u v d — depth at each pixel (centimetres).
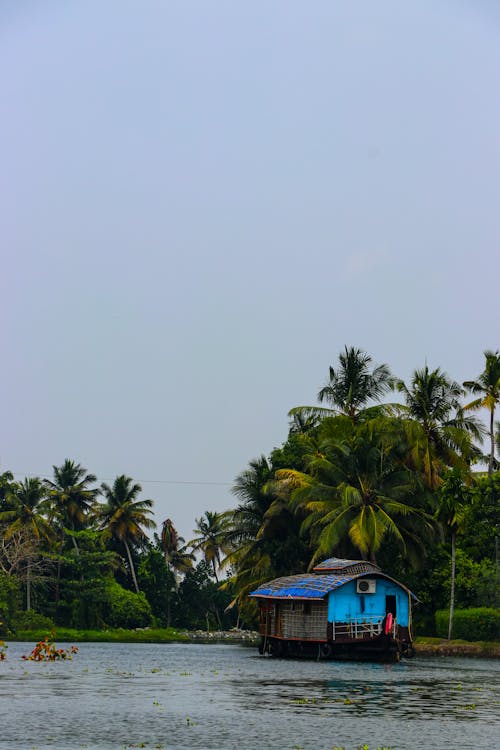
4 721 3850
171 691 5019
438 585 9675
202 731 3644
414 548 9406
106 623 14200
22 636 12531
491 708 4419
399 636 7525
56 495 14762
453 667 7006
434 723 3916
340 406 10350
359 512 9106
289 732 3634
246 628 17312
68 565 14325
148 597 15900
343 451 9256
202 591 16850
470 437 10000
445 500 8988
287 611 7881
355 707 4369
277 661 7500
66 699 4625
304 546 10325
